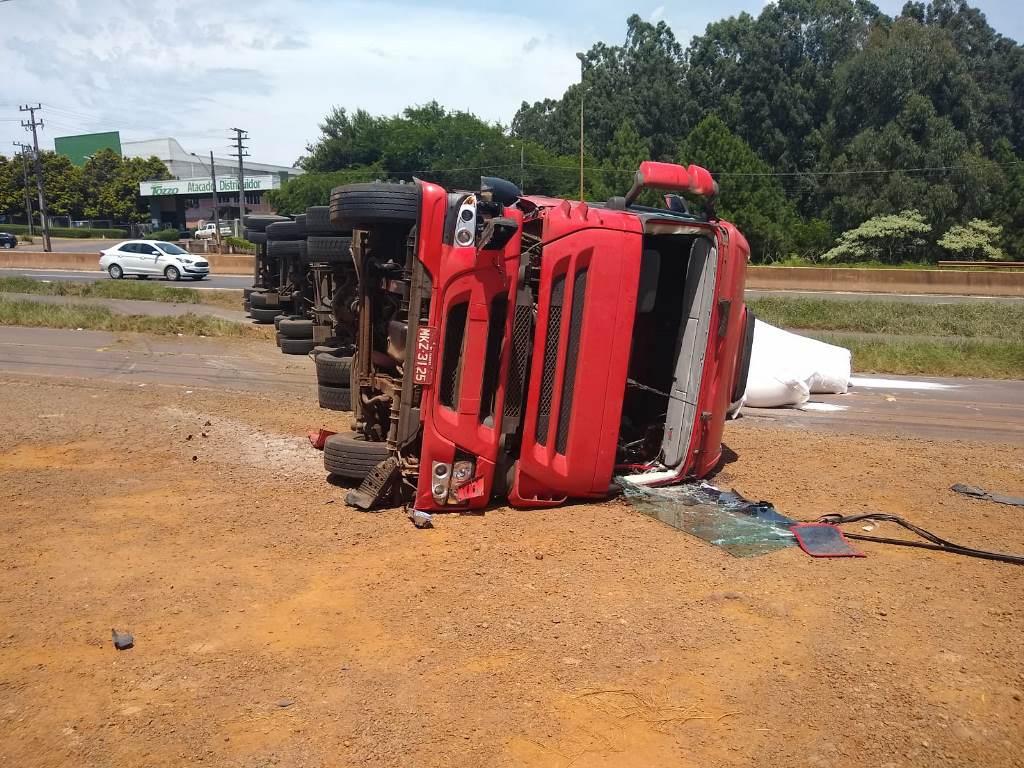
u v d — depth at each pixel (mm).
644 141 63688
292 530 5957
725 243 7004
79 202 86438
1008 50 81062
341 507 6512
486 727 3533
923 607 4871
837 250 53844
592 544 5820
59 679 3854
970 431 10633
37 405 10117
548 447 6453
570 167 56844
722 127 54750
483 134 63438
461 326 6145
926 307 27047
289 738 3420
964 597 5039
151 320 18344
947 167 57000
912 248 54500
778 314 24891
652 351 8008
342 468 6816
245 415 9867
